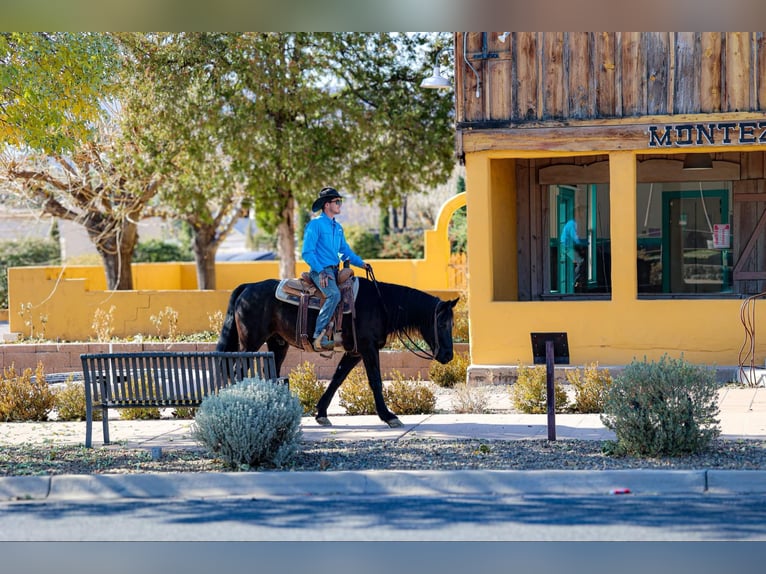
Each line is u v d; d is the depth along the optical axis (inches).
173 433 518.9
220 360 463.8
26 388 613.6
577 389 575.2
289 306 516.4
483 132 698.8
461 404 597.3
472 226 705.6
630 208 686.5
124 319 955.3
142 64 876.6
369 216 2150.6
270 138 910.4
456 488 380.5
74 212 1068.5
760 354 669.3
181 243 1898.4
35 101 569.0
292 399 425.1
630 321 686.5
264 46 889.5
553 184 850.1
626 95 684.7
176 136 910.4
